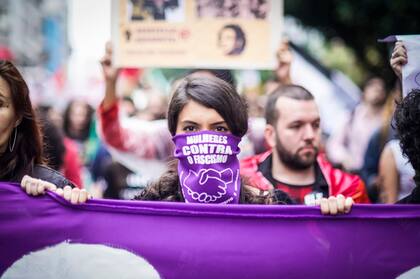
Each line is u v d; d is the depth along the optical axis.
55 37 8.26
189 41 5.22
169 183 3.30
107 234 3.11
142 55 5.24
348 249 3.05
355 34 9.16
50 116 7.39
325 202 3.04
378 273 3.05
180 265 3.08
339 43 9.12
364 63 8.98
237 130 3.14
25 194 3.13
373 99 7.28
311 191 4.67
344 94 8.34
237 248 3.07
